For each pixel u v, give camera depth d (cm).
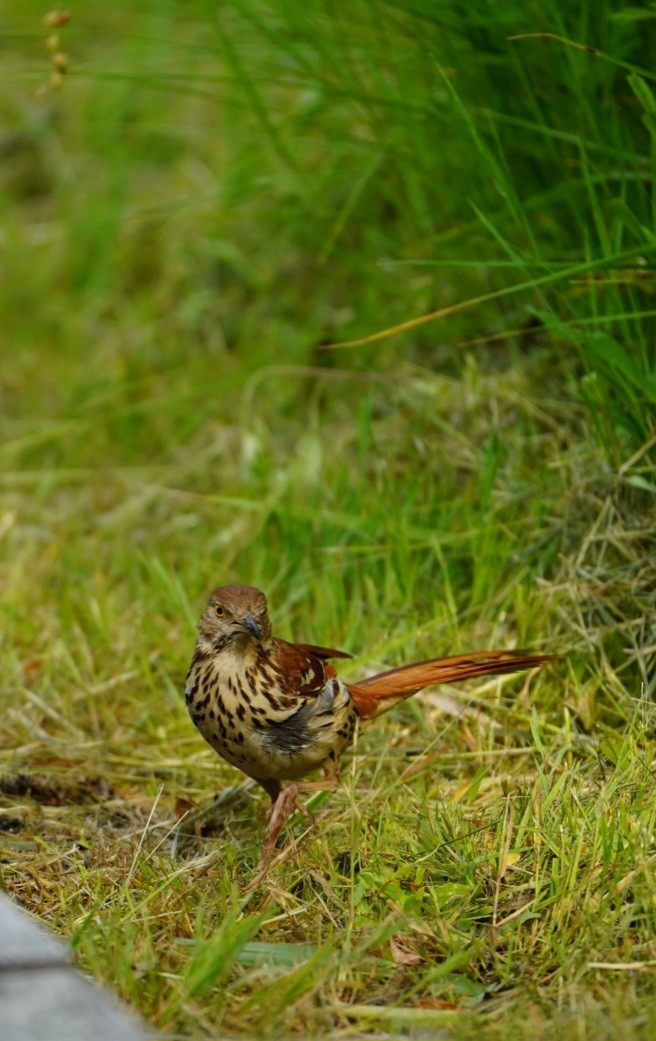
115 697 965
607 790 712
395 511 1027
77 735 924
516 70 957
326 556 1035
